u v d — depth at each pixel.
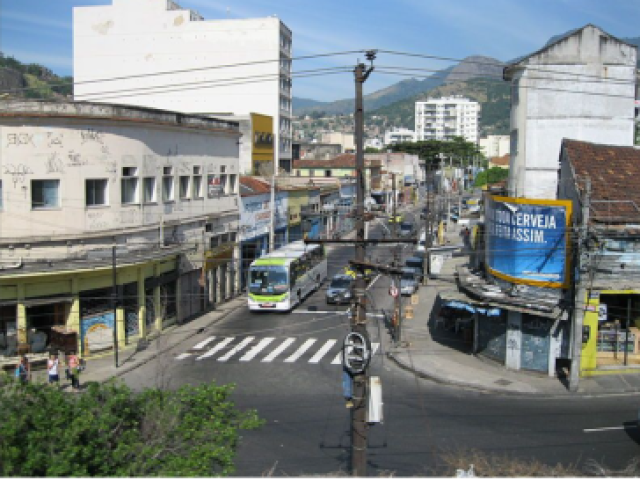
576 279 24.44
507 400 23.20
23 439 10.49
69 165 26.80
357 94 16.67
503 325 27.34
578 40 34.50
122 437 11.38
